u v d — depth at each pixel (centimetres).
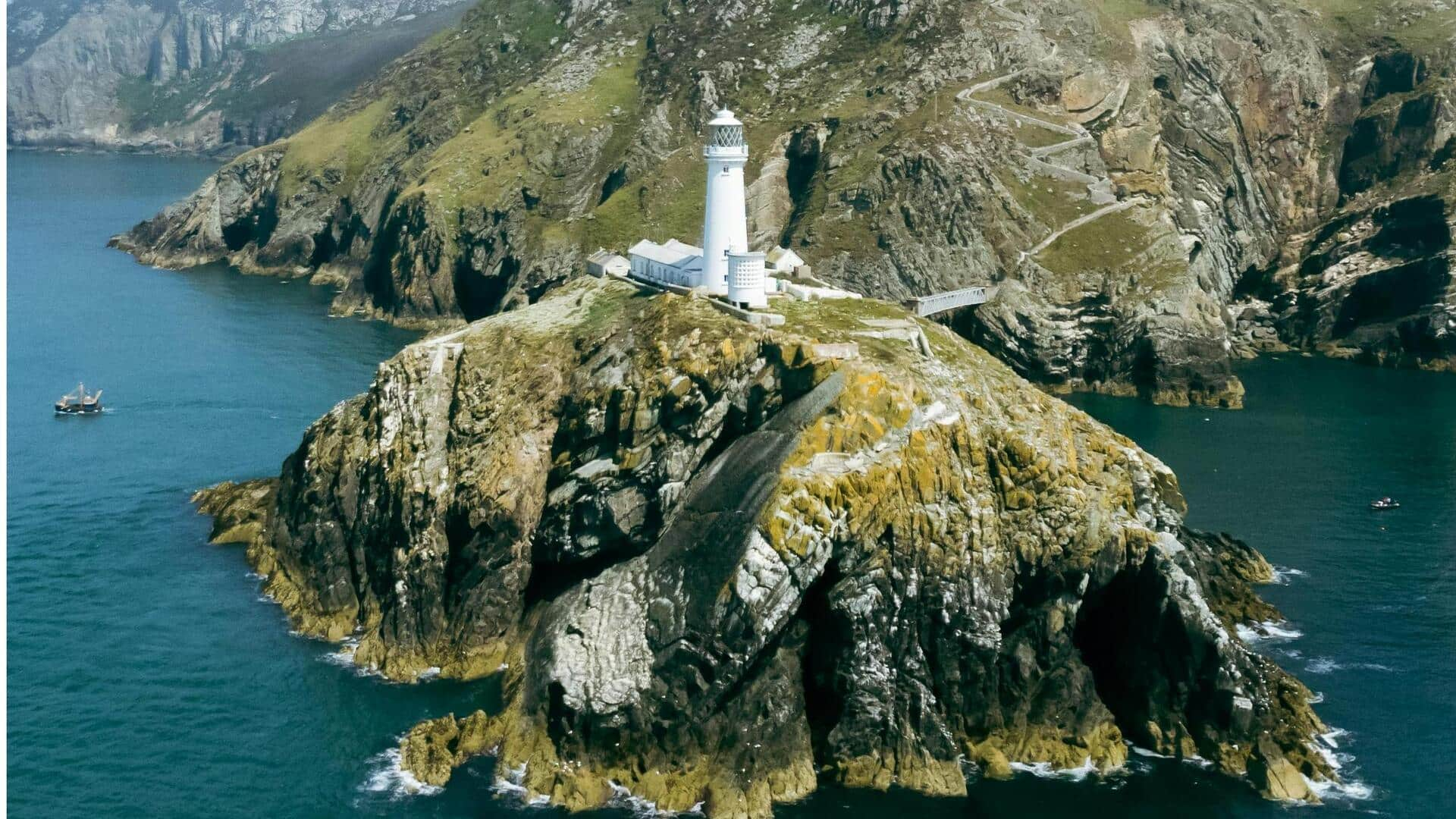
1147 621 9419
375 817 8369
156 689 9856
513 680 9706
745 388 9938
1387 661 10362
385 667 10200
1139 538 9644
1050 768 8962
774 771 8656
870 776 8731
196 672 10138
